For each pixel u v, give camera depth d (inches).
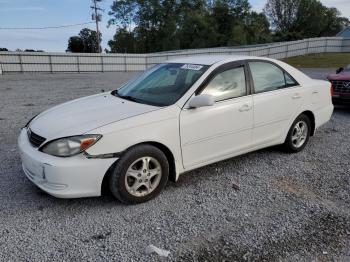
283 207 150.8
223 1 3139.8
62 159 135.8
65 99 480.7
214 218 141.0
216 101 169.8
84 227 133.3
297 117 212.5
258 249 121.0
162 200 155.6
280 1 3612.2
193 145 162.6
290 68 214.4
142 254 117.6
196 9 3344.0
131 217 140.8
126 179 144.9
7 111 373.7
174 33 3233.3
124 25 3570.4
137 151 144.8
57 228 132.3
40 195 157.9
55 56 1310.3
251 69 189.2
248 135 185.0
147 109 154.4
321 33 3686.0
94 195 141.0
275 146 227.3
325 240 126.3
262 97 188.4
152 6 3348.9
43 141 142.7
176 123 154.6
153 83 184.2
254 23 3225.9
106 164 139.1
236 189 167.8
